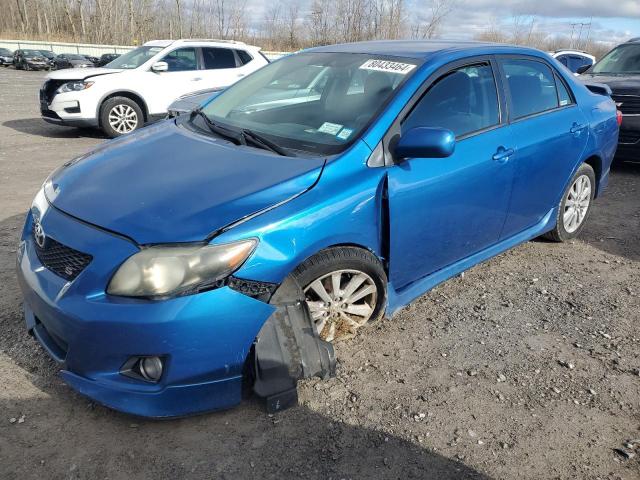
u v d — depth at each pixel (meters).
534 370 2.94
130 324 2.17
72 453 2.27
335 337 2.98
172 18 54.03
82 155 3.25
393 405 2.62
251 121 3.31
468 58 3.42
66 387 2.64
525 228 4.09
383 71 3.24
